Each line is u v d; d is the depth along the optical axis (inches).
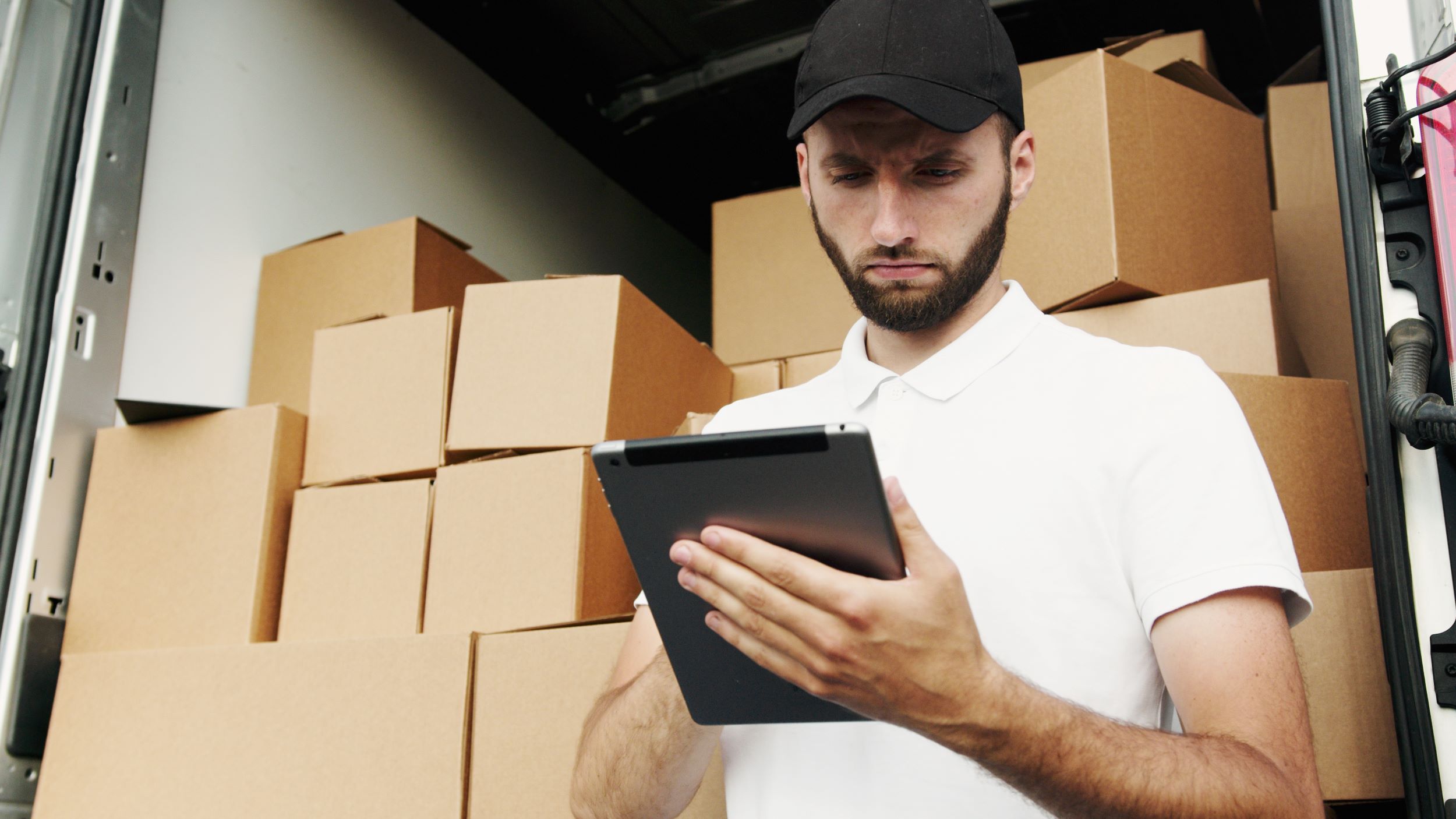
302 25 76.5
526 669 45.2
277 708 47.4
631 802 30.2
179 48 67.4
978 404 31.0
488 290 55.0
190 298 65.4
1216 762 23.2
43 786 49.1
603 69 96.0
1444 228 34.7
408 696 45.9
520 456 51.2
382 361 56.2
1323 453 45.2
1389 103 36.5
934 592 21.5
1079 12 81.7
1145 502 27.7
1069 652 27.6
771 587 21.7
